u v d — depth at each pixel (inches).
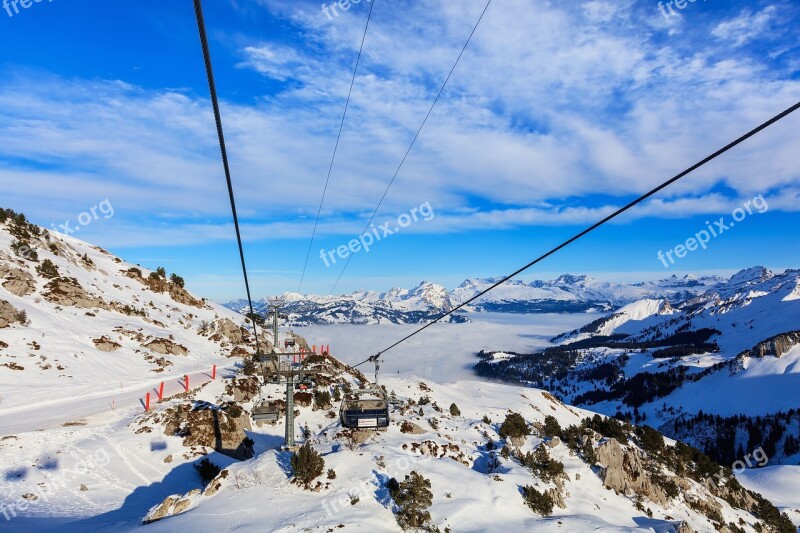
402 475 1475.1
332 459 1504.7
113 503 1301.7
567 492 1854.1
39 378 2294.5
